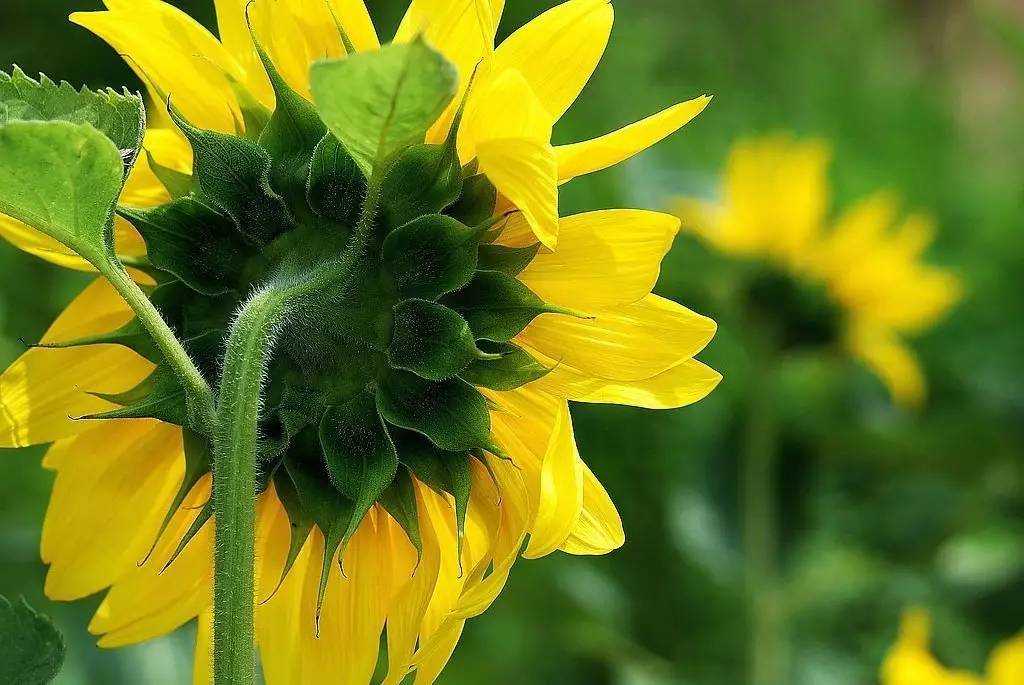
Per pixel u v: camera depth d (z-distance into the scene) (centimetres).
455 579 87
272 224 85
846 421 181
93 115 82
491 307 85
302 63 86
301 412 85
